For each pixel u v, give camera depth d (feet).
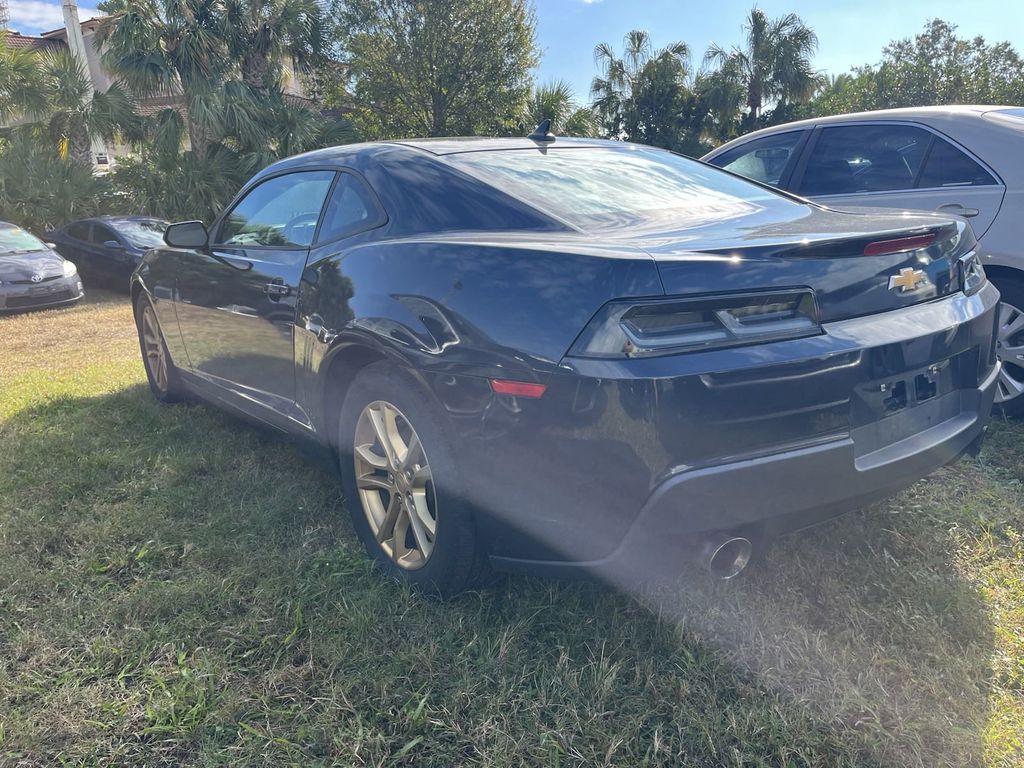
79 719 6.28
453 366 6.99
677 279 6.15
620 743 5.94
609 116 103.40
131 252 35.58
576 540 6.62
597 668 6.79
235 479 10.96
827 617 7.56
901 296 7.36
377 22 78.13
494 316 6.78
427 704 6.42
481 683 6.64
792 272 6.60
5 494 10.51
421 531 7.91
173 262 13.05
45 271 31.55
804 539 9.05
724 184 9.91
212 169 54.39
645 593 7.73
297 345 9.46
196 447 12.29
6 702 6.50
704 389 6.09
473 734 6.10
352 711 6.33
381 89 80.59
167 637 7.34
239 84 56.34
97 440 12.60
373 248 8.41
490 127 81.25
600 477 6.30
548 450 6.47
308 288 9.25
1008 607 7.79
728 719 6.20
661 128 102.78
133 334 25.12
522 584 8.09
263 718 6.35
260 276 10.34
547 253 6.75
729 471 6.22
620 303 6.11
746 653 6.97
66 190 48.62
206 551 8.84
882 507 9.90
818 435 6.66
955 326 7.64
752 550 6.86
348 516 9.86
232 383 11.69
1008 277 12.89
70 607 7.82
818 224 7.68
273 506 10.02
